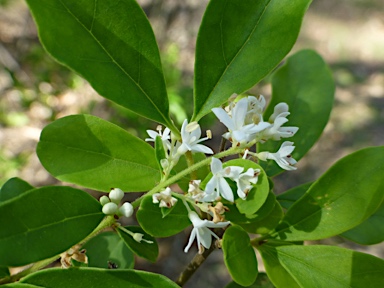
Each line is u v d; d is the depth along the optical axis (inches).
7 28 18.0
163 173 3.4
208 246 3.4
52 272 3.2
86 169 3.6
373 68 22.8
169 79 15.2
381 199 3.6
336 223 3.7
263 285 4.5
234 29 3.6
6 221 2.8
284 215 3.8
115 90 3.3
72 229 3.0
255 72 3.6
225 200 3.5
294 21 3.6
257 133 3.5
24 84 16.1
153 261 3.5
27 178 13.6
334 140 18.4
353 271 3.5
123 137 3.8
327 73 4.9
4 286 3.1
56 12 3.1
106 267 4.4
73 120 3.7
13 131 15.0
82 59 3.2
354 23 26.1
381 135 18.6
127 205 3.2
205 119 14.7
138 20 3.4
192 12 21.7
